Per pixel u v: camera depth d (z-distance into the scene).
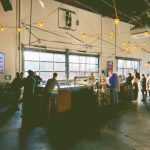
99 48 15.99
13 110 8.99
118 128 6.55
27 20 11.77
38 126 6.63
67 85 10.15
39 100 7.91
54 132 6.03
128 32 18.52
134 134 5.97
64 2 13.48
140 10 15.83
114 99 11.10
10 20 11.12
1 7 10.77
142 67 20.33
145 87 12.85
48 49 12.87
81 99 9.79
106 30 16.48
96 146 5.00
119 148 4.90
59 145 5.02
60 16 13.34
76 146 4.98
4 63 10.91
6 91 10.27
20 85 9.48
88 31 15.10
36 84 8.87
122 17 17.50
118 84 11.51
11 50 11.20
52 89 7.79
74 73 14.54
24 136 5.63
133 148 4.91
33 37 12.10
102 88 10.88
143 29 16.50
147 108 10.05
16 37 11.38
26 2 11.70
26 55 12.03
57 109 8.28
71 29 13.98
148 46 20.88
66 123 7.05
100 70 16.09
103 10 15.95
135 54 19.41
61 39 13.49
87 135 5.81
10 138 5.46
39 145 5.00
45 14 12.56
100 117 8.02
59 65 13.67
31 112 7.55
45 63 12.99
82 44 14.75
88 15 15.05
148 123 7.18
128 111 9.27
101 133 6.02
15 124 6.81
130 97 12.68
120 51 17.78
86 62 15.27
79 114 8.49
